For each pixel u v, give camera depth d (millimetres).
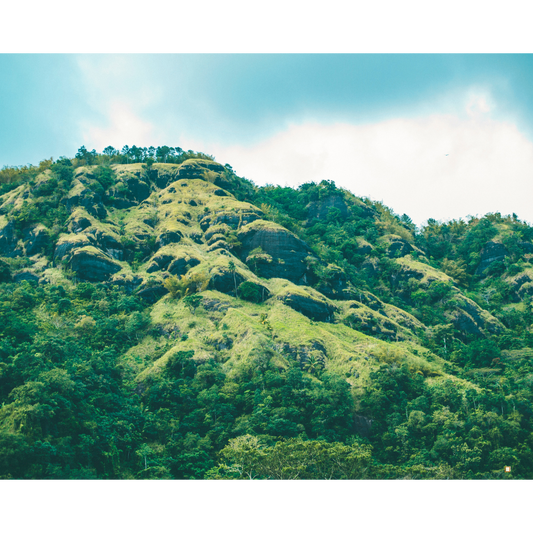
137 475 81312
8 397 82062
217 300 130125
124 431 86062
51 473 69000
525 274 189875
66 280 139250
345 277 159875
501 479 82500
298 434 90062
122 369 105312
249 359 106562
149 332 122625
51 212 163000
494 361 128875
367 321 141375
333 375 105562
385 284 181375
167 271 144500
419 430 95125
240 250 157625
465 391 106000
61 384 81438
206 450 87750
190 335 118562
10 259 147625
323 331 125562
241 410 97000
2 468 67625
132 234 161250
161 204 184000
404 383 108000
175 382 100688
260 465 73875
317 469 74438
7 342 95750
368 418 100938
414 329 152625
